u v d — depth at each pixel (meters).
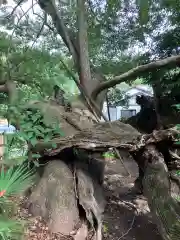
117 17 9.27
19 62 5.70
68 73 5.71
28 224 3.48
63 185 3.91
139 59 10.56
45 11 6.38
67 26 7.03
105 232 4.19
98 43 8.91
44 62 5.67
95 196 4.49
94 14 8.30
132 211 4.94
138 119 11.73
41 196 3.90
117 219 4.62
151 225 4.49
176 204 3.45
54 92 5.41
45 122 4.05
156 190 3.62
